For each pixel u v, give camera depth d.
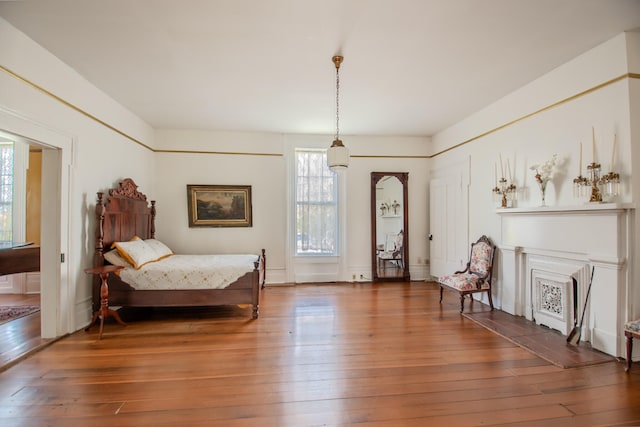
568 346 2.67
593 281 2.62
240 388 2.05
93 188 3.36
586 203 2.67
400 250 5.41
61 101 2.84
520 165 3.46
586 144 2.71
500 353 2.58
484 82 3.31
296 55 2.74
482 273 3.81
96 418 1.73
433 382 2.12
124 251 3.39
